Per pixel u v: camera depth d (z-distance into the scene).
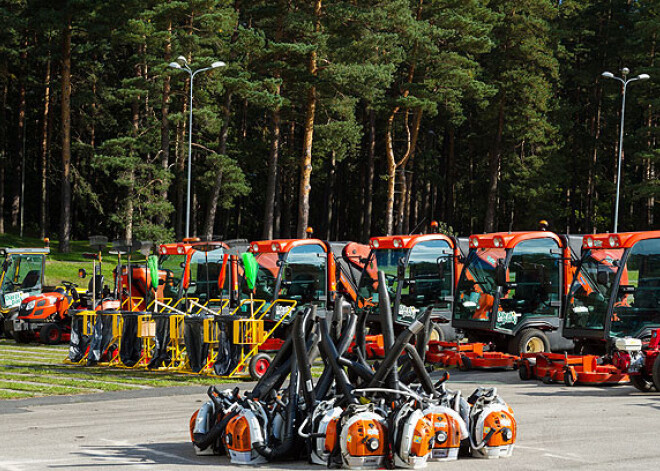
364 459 7.89
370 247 21.38
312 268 21.86
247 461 8.32
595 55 71.50
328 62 46.84
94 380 16.62
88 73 57.66
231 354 17.06
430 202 79.56
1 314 27.84
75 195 57.47
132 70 62.06
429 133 67.69
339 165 72.94
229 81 46.84
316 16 46.66
